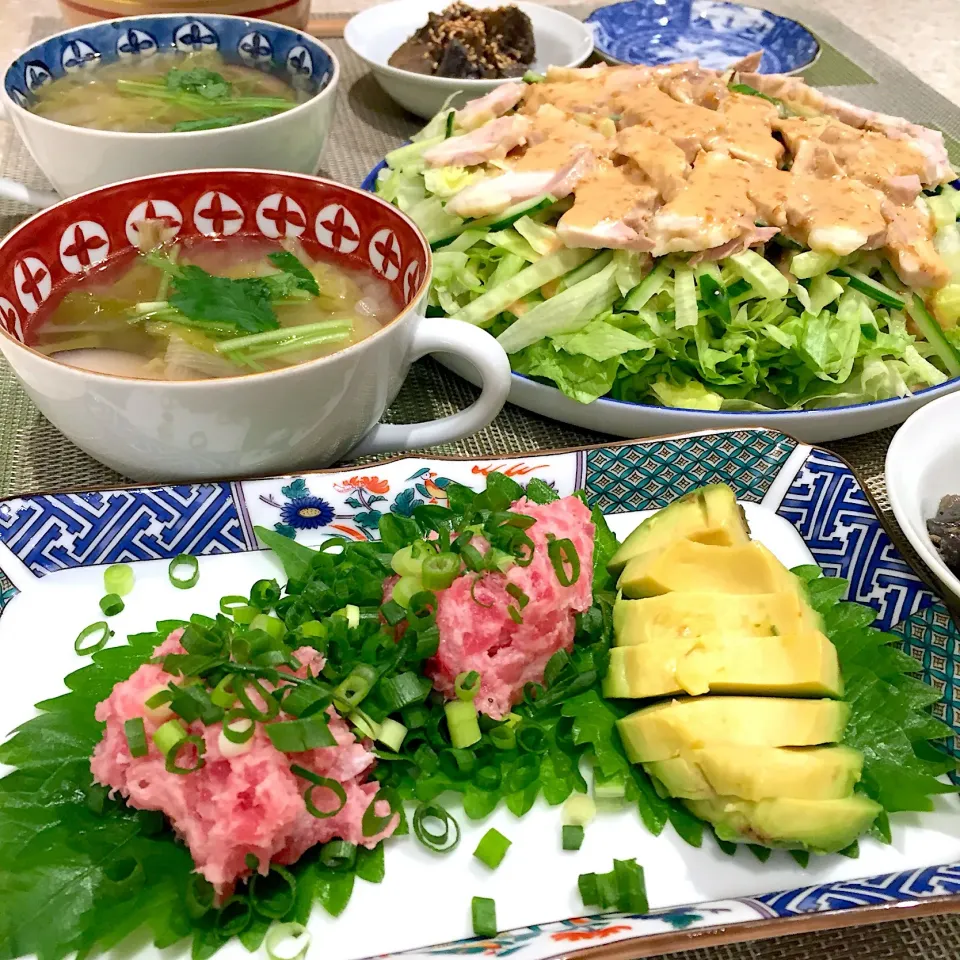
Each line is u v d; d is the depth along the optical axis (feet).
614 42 1.81
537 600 0.78
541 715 0.80
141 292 0.94
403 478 0.92
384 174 1.32
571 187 1.15
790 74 1.70
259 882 0.70
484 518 0.86
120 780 0.70
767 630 0.79
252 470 0.90
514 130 1.24
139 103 1.25
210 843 0.67
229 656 0.72
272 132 1.12
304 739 0.69
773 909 0.67
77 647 0.81
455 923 0.70
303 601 0.82
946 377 1.13
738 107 1.29
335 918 0.70
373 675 0.75
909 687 0.79
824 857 0.73
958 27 2.04
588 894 0.71
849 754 0.74
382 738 0.75
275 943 0.67
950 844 0.74
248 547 0.89
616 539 0.91
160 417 0.80
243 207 1.00
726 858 0.73
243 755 0.68
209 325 0.90
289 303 0.95
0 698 0.78
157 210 0.98
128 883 0.68
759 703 0.75
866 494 0.91
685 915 0.67
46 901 0.67
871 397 1.09
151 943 0.67
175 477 0.89
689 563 0.84
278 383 0.80
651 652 0.79
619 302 1.11
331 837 0.71
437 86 1.47
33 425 1.01
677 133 1.21
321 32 1.86
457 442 1.04
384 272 0.97
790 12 2.04
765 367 1.10
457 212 1.16
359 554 0.86
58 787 0.72
